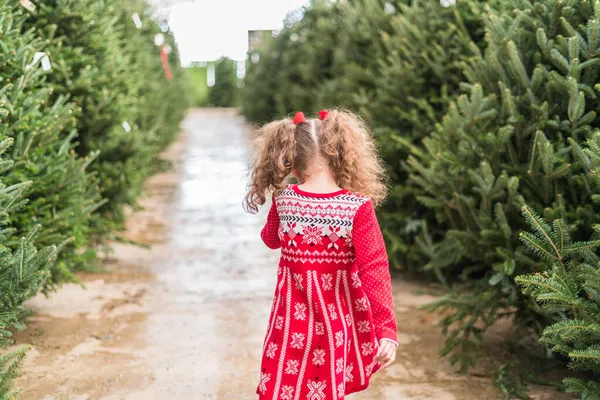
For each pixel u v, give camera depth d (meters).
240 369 3.82
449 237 4.00
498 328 4.52
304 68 11.42
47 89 3.90
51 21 4.93
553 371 3.78
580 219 3.26
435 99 5.36
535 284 2.75
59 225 3.98
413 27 5.44
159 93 11.70
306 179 2.54
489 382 3.67
